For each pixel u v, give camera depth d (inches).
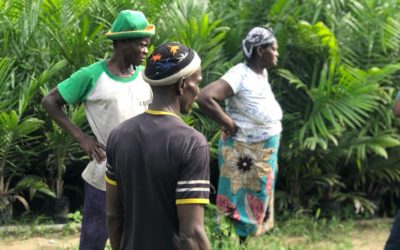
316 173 290.5
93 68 171.8
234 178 221.8
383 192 313.7
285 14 287.0
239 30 291.7
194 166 111.0
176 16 274.4
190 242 109.8
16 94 258.7
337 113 272.8
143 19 170.1
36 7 262.4
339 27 295.6
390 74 288.2
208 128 275.4
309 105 288.7
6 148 249.8
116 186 118.6
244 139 219.9
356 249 257.1
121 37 168.1
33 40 263.3
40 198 276.4
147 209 112.8
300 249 245.0
